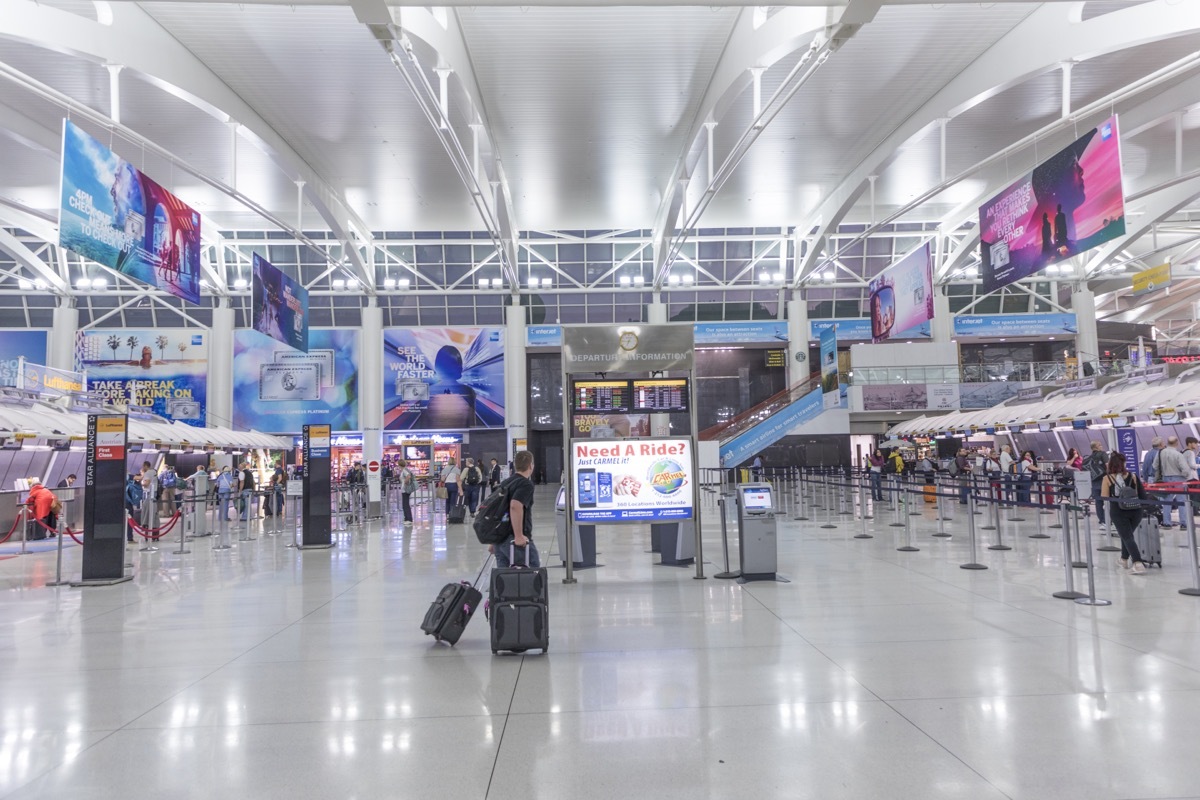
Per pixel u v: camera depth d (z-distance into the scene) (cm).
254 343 3728
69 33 1650
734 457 3412
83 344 3644
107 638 681
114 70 1769
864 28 1928
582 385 963
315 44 1933
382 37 1497
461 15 1866
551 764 375
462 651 609
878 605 750
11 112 2272
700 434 3612
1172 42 1998
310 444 1422
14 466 2092
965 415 3250
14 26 1586
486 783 354
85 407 2578
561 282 3934
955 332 3888
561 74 2158
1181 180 2414
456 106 2122
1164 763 355
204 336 3691
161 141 2533
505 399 3784
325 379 3738
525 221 3606
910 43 2006
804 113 2433
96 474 1030
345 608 806
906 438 3466
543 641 587
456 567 1110
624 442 951
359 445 3738
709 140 2256
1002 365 3628
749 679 508
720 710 448
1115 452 949
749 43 1839
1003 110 2439
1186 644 570
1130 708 431
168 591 944
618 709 455
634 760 377
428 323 3938
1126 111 2420
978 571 953
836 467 3009
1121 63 2122
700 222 3675
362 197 3167
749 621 689
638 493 945
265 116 2347
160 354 3662
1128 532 928
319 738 417
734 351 4147
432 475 3041
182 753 398
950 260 3656
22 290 3647
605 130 2550
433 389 3762
